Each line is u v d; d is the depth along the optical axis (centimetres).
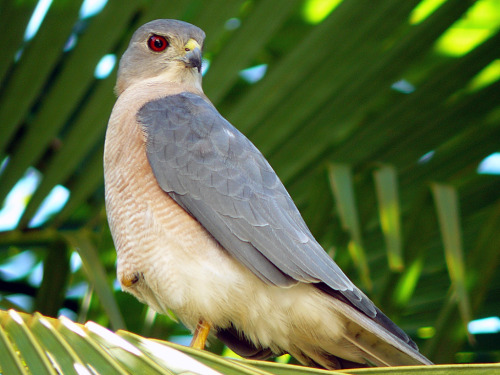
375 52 793
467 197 864
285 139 812
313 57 794
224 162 734
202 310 706
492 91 816
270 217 709
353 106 807
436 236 855
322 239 787
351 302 659
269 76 800
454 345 759
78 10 790
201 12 803
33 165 831
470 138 827
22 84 802
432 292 889
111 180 742
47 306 830
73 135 814
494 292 891
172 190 717
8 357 394
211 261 697
